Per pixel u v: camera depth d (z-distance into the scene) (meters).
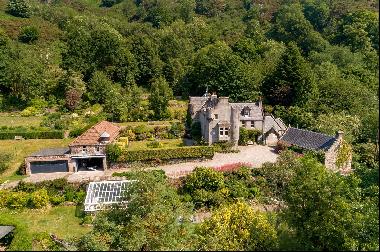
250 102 84.88
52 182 59.44
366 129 71.75
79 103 95.88
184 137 80.44
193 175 58.66
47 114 93.25
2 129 81.94
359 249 30.62
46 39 128.25
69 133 80.56
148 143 75.38
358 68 95.69
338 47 109.88
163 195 41.38
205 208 56.44
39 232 46.50
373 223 31.03
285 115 85.62
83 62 106.06
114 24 144.38
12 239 43.09
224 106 71.19
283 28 129.12
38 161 63.88
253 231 35.62
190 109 81.38
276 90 91.00
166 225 37.44
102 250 35.97
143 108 92.06
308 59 109.88
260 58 111.62
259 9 155.38
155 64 113.06
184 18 156.50
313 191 31.58
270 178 58.03
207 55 107.44
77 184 60.00
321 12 131.12
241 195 57.38
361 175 48.53
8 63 99.44
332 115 79.12
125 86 109.00
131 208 39.94
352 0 130.88
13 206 55.38
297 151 68.38
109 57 109.56
